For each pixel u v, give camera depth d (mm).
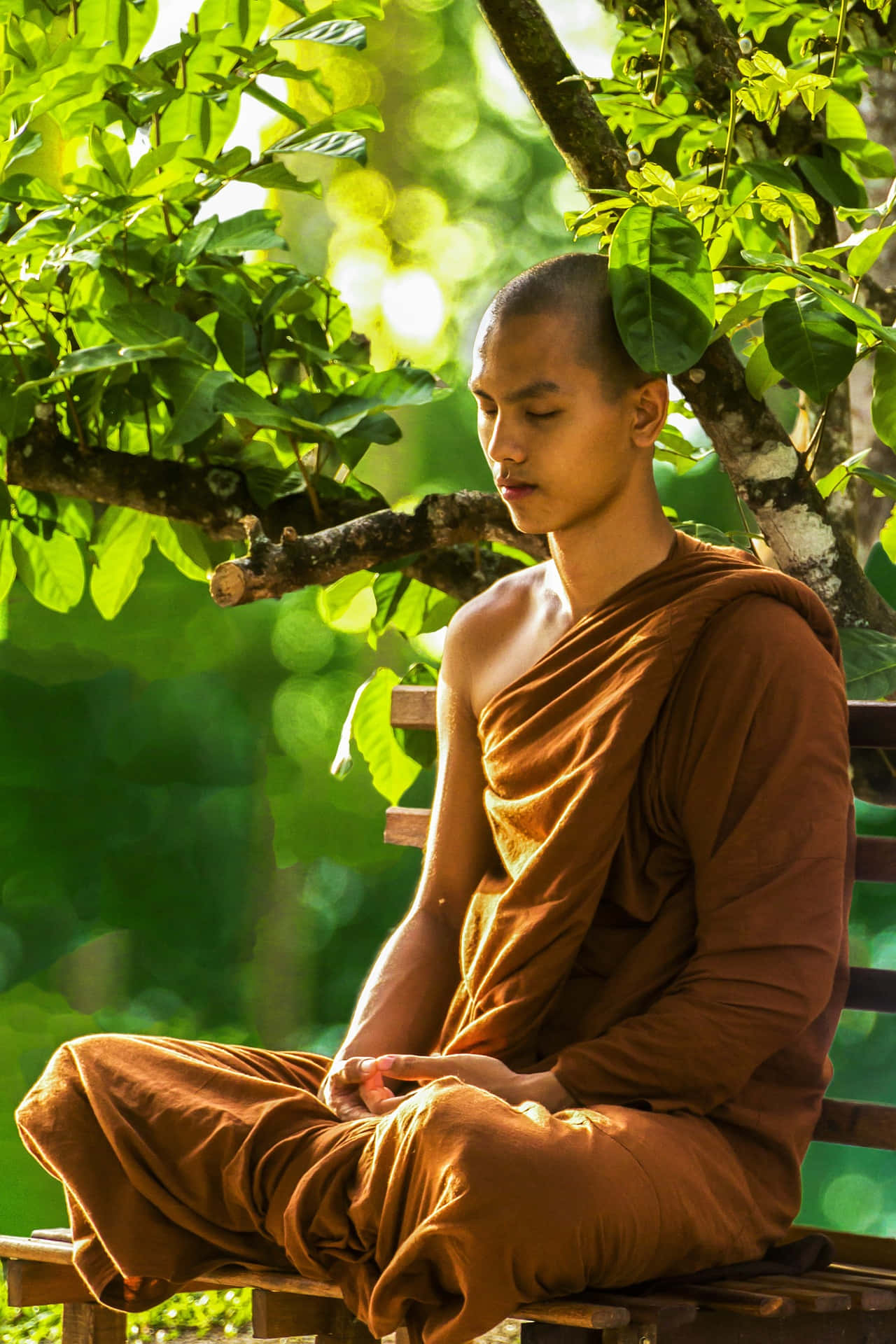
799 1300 3064
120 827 18688
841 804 3354
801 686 3367
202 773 19000
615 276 3623
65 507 6145
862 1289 3197
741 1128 3350
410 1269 2936
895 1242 3838
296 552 4926
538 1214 2826
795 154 5227
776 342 4246
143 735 18875
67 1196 3512
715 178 4875
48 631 18594
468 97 20844
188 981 18922
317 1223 3105
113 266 5230
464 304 21250
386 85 20047
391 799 5934
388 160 20109
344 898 21484
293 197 19906
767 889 3254
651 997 3393
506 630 3936
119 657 19031
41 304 5621
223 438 5527
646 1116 3113
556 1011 3488
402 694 5035
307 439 5113
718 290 4594
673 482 17969
